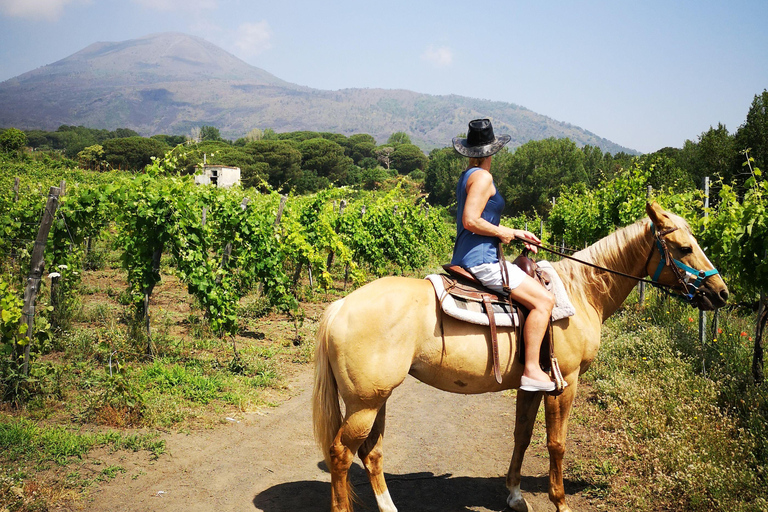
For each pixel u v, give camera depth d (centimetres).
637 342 727
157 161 864
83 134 18262
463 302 346
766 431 457
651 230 396
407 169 14212
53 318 765
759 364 561
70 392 563
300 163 10194
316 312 1085
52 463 420
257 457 468
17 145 4719
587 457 487
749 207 574
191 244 781
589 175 6738
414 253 1884
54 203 558
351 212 1662
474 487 442
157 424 507
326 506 395
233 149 8788
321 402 343
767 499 374
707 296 385
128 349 675
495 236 349
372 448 370
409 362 340
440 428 568
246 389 621
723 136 3253
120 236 1095
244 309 995
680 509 389
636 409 545
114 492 391
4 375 523
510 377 354
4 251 851
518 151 6844
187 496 395
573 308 362
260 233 945
